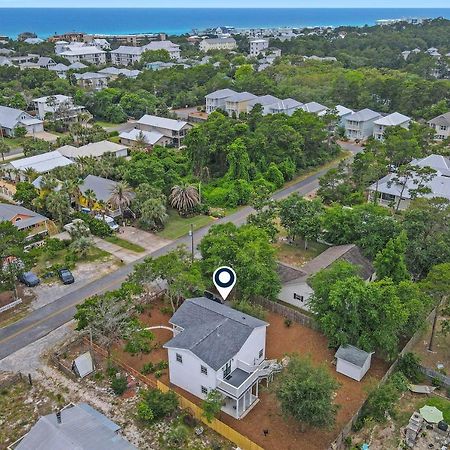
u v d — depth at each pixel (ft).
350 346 128.16
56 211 207.21
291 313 147.64
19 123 359.87
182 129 331.98
